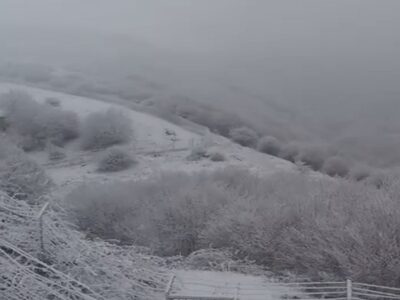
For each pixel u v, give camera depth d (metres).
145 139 45.59
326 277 13.37
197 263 15.12
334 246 13.42
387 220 13.33
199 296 10.62
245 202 18.89
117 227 22.06
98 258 10.81
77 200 23.47
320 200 16.84
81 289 9.91
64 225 11.12
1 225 10.39
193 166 38.91
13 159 24.56
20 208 10.80
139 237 20.62
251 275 14.31
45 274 10.16
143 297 10.76
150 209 21.86
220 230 17.62
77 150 43.06
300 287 11.95
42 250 10.32
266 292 12.16
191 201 20.64
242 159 41.59
